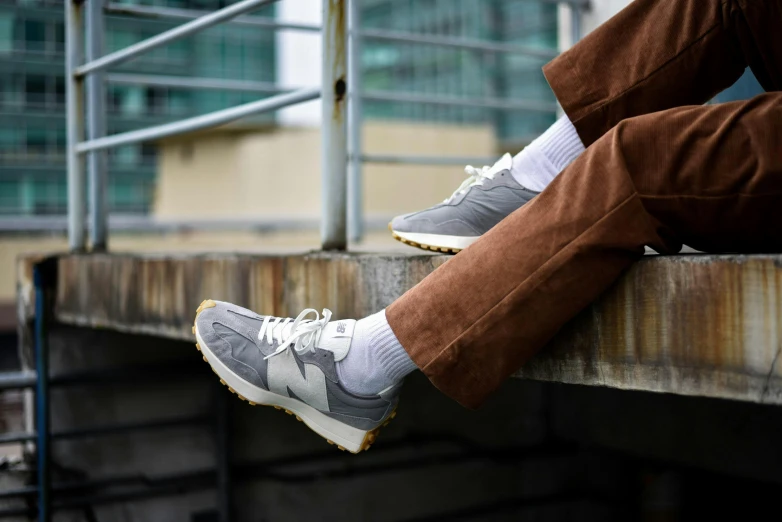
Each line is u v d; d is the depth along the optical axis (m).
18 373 3.39
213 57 20.22
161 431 3.61
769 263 1.07
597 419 3.69
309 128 17.86
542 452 3.93
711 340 1.14
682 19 1.34
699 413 3.08
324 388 1.43
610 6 3.57
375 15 24.56
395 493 3.84
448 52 22.66
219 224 12.15
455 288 1.29
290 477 3.63
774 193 1.13
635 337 1.24
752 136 1.14
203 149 19.19
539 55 4.11
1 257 8.40
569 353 1.35
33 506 3.45
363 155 4.29
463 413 3.94
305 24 3.84
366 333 1.41
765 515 3.85
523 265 1.25
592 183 1.22
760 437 2.79
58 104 18.17
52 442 3.68
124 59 2.87
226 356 1.47
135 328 2.60
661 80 1.35
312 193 17.52
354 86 4.24
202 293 2.26
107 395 3.70
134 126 19.34
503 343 1.27
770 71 1.30
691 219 1.21
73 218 3.33
